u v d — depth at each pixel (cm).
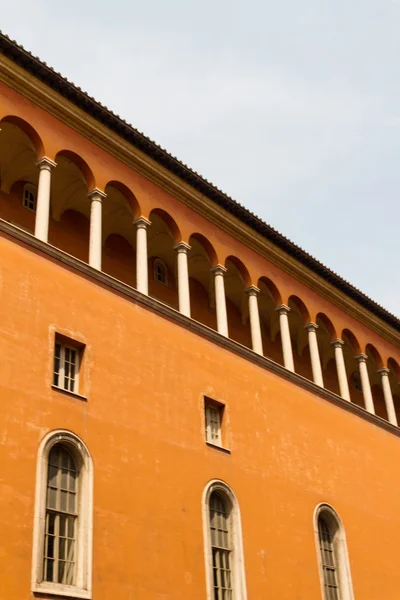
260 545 2494
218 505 2444
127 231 3058
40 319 2125
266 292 3444
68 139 2548
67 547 1931
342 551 2867
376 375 4147
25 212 2720
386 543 3114
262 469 2658
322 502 2875
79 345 2214
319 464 2952
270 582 2461
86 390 2152
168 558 2136
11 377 1973
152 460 2239
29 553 1806
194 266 3294
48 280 2202
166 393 2400
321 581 2673
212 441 2553
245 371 2797
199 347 2627
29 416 1964
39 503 1880
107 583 1945
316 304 3478
